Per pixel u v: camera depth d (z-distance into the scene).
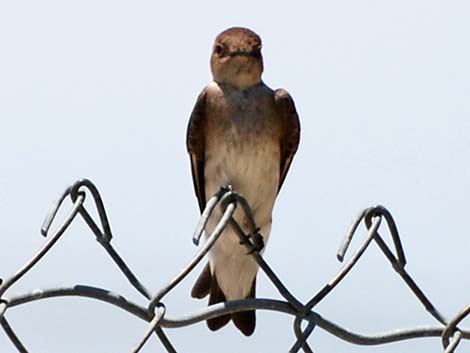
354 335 6.29
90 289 5.59
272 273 6.34
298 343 6.23
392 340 6.34
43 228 5.74
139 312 5.79
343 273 6.31
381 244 6.44
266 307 6.18
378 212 6.37
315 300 6.25
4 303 5.40
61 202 5.84
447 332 6.41
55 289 5.53
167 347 5.95
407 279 6.50
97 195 5.92
